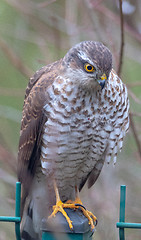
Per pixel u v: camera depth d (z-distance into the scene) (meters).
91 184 10.38
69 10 13.63
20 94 13.45
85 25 13.52
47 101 9.24
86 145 9.55
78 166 9.87
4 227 12.16
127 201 13.09
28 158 9.85
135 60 13.64
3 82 13.85
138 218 12.92
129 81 13.12
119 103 9.49
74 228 7.46
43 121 9.35
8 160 12.97
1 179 13.15
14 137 13.63
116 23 13.30
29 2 13.58
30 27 14.03
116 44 13.16
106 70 8.96
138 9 13.36
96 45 9.18
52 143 9.34
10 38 14.16
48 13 13.80
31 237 9.88
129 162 13.08
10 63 13.55
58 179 9.80
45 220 7.48
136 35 13.31
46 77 9.51
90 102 9.20
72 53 9.27
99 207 12.53
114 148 9.83
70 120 9.20
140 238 12.59
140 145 12.55
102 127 9.52
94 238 11.07
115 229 10.91
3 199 12.70
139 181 13.23
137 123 13.35
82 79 9.01
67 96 9.09
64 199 10.36
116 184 12.92
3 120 13.71
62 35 13.80
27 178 9.89
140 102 12.25
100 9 13.12
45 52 13.47
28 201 10.05
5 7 13.41
